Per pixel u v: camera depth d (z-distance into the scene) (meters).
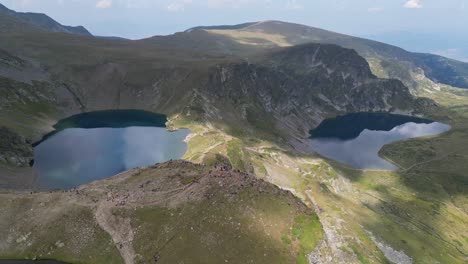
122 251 83.00
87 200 95.31
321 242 89.06
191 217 88.06
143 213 90.00
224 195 93.62
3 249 84.88
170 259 80.19
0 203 94.19
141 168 117.06
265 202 93.44
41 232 87.81
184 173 106.88
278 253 82.19
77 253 84.12
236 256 80.62
